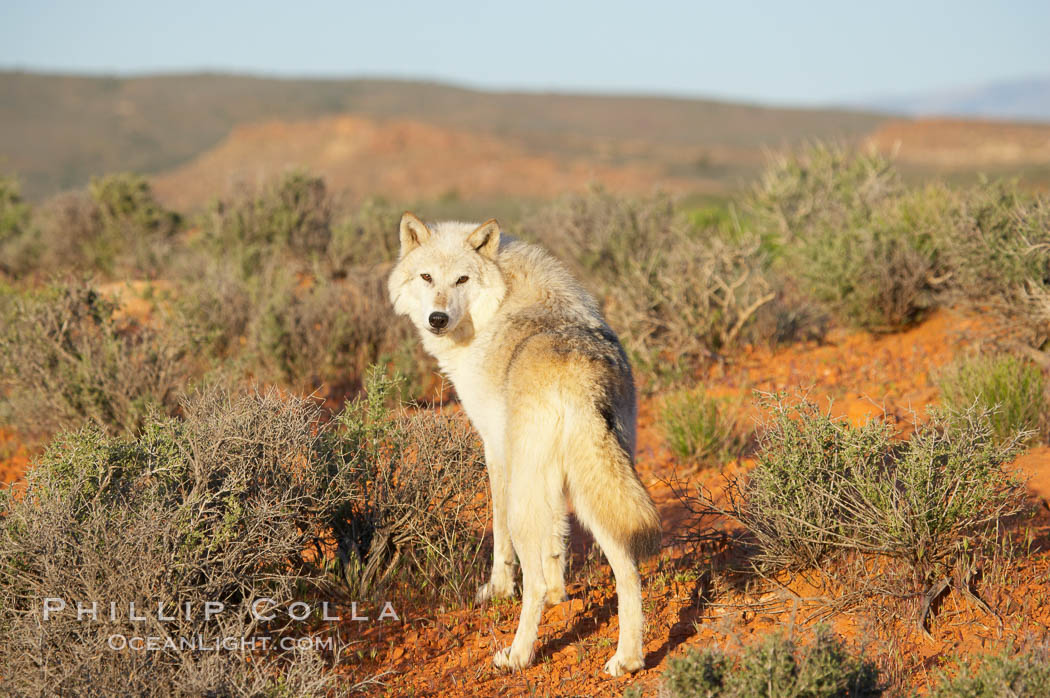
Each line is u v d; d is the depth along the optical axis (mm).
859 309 28141
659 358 27203
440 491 16297
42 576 11539
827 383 24797
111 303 26172
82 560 11594
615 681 12320
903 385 23453
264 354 27141
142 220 44094
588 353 13086
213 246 38844
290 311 28141
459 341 15695
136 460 13711
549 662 13195
